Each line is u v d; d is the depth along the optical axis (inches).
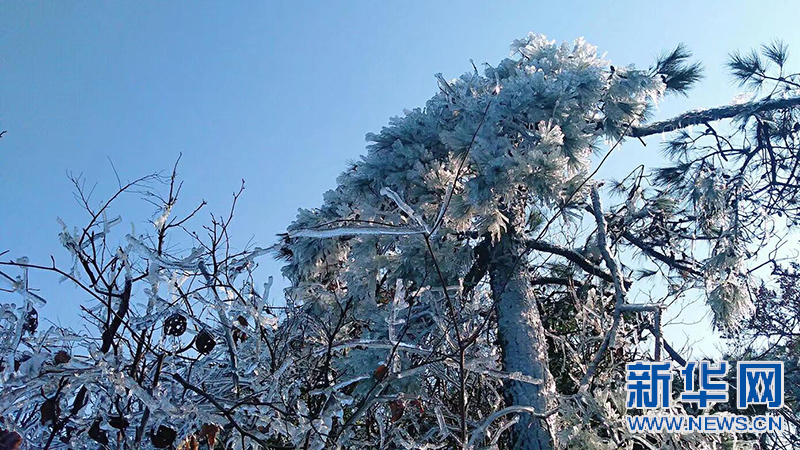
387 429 211.5
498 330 277.9
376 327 262.4
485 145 279.9
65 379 136.0
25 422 147.4
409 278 288.0
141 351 149.1
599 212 309.6
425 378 270.1
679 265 362.9
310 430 154.3
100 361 132.2
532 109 292.5
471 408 275.3
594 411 243.8
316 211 347.6
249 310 161.9
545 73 324.8
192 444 144.1
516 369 261.0
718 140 366.0
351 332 291.6
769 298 405.1
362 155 323.0
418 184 301.4
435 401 249.4
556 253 320.2
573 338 340.8
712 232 353.1
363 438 211.0
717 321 317.7
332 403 168.7
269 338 193.3
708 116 356.8
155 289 146.9
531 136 290.5
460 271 293.4
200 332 153.6
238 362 174.7
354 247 299.9
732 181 342.6
